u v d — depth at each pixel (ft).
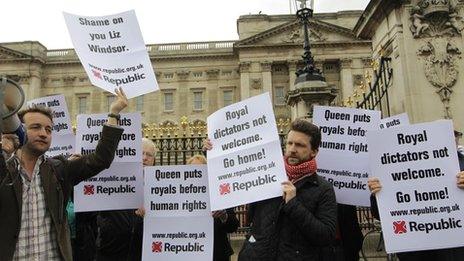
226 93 170.81
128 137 14.53
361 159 14.69
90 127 14.93
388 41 25.11
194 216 13.75
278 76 165.89
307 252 10.80
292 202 10.66
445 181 11.66
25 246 10.06
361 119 14.94
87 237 16.26
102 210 14.38
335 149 14.82
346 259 13.93
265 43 165.17
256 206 12.11
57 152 17.25
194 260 13.48
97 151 11.89
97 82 13.62
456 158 11.71
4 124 9.72
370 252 25.89
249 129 12.65
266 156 12.16
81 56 13.75
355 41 161.58
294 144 11.71
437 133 11.86
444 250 12.71
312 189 11.31
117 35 14.42
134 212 15.15
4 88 9.09
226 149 12.84
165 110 169.89
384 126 17.08
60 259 10.53
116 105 12.85
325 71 165.17
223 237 15.53
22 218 10.17
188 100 170.50
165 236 13.70
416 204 11.71
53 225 10.57
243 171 12.35
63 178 11.21
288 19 170.19
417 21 23.12
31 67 170.40
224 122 13.04
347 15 166.40
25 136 10.30
